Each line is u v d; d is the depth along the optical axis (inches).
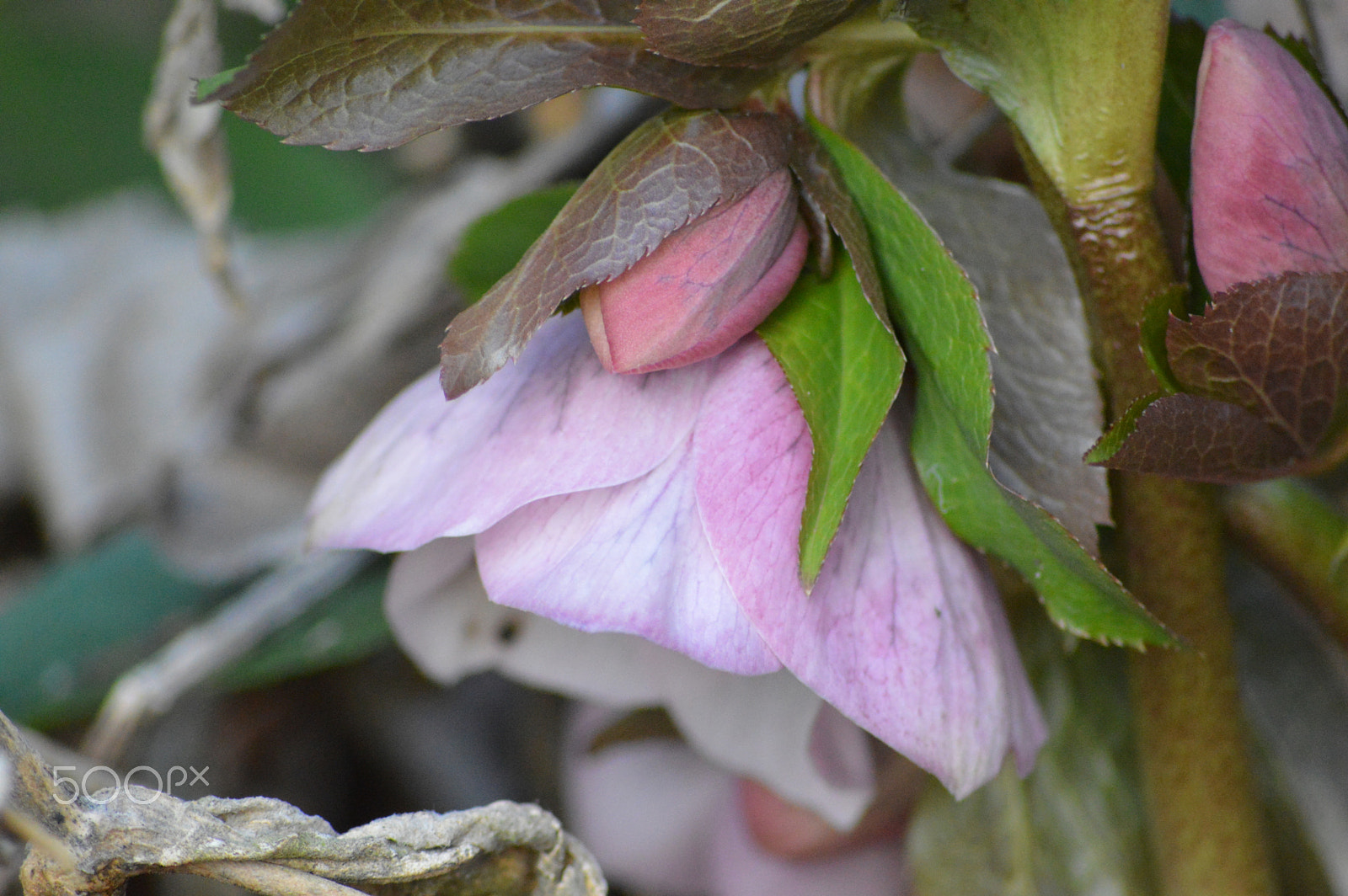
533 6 12.4
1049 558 12.8
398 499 12.9
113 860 12.1
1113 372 13.0
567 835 12.7
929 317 12.6
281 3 14.0
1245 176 12.4
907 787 15.0
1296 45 12.9
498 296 12.4
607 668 14.3
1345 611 13.8
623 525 12.6
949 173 13.3
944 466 12.8
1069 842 14.4
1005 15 12.7
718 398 12.6
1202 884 13.6
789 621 12.4
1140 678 13.7
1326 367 12.4
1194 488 13.4
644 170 12.4
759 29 12.4
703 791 16.2
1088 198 12.9
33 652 18.1
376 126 12.5
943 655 12.6
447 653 14.3
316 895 12.2
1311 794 14.7
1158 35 12.6
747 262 12.5
